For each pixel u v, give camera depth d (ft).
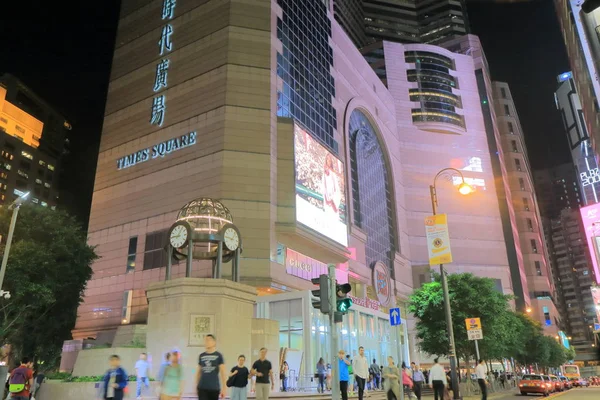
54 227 126.21
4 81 402.93
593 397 103.04
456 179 374.43
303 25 252.01
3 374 55.06
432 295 139.54
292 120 205.36
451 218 362.12
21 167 383.04
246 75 206.08
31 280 112.47
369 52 415.64
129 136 228.63
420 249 342.03
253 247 175.94
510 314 175.11
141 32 253.03
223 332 78.84
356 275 237.66
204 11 230.07
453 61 431.43
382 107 347.36
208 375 35.73
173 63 229.04
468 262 351.05
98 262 211.61
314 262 205.26
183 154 203.51
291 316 130.93
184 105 213.66
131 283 198.39
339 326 139.44
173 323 78.28
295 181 193.67
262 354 47.11
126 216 212.02
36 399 70.44
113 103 244.42
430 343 139.85
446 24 544.21
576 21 360.89
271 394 80.64
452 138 390.01
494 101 501.15
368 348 154.20
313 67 250.78
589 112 382.01
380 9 554.46
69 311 135.33
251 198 183.52
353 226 252.83
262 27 217.56
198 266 182.19
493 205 377.50
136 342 98.84
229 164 188.44
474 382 135.23
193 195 191.93
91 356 86.07
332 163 228.22
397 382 60.49
